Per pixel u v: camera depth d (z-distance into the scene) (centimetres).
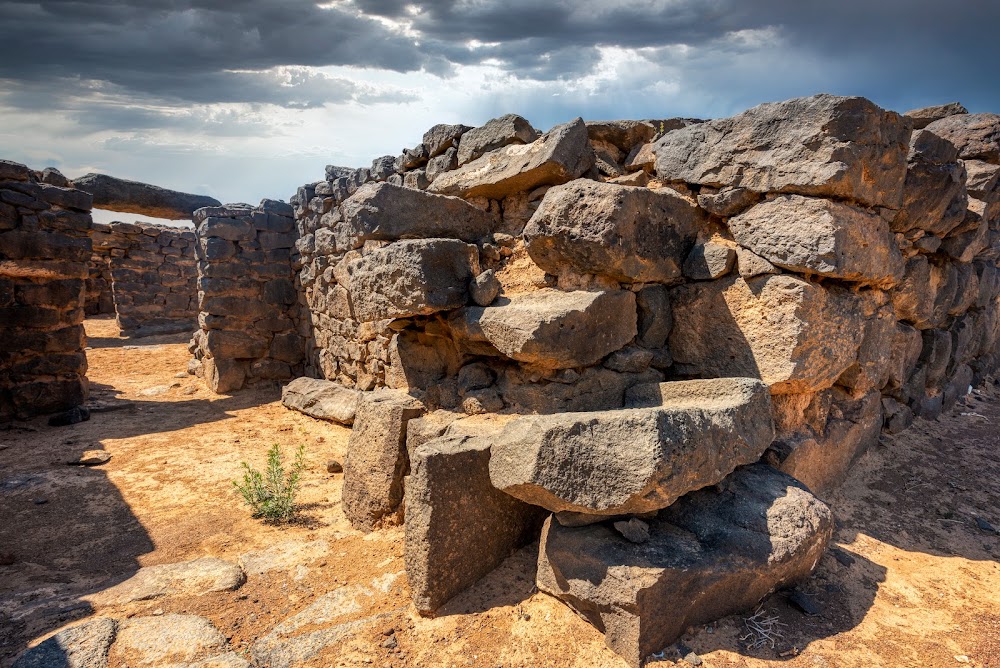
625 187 333
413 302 356
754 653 251
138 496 465
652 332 378
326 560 354
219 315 844
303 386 768
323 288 781
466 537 304
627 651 246
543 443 259
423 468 291
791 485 315
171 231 1375
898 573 312
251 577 338
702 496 302
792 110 329
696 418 270
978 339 646
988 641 259
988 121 521
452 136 521
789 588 290
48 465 535
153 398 824
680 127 463
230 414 738
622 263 340
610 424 259
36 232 680
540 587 292
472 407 367
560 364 332
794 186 327
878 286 400
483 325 346
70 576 343
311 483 492
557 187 357
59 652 263
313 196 812
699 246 374
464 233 439
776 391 344
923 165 400
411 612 296
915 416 523
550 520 295
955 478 426
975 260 598
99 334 1283
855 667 244
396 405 381
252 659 268
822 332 338
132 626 287
